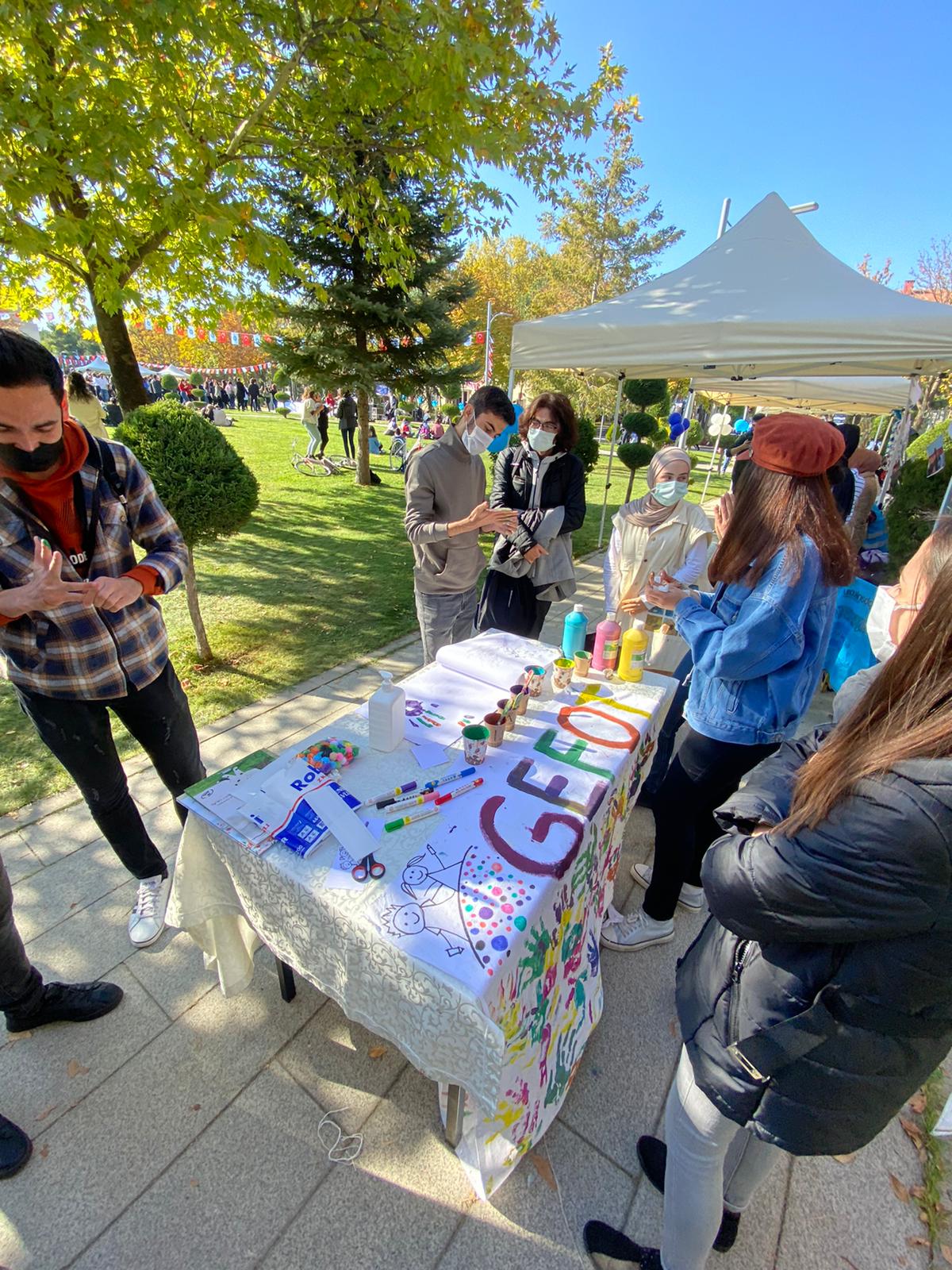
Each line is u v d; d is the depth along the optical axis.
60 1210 1.25
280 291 8.32
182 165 3.16
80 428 1.47
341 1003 1.25
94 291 3.75
